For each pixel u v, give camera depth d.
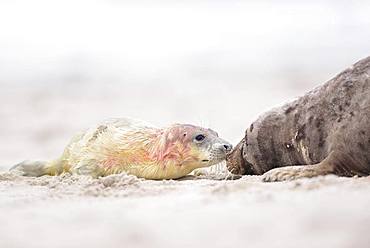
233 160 31.06
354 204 16.89
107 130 31.56
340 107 25.88
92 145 31.31
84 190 24.03
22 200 21.84
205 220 16.22
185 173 31.34
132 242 14.30
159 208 18.48
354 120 25.19
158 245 14.00
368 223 14.72
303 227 14.65
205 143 30.92
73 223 16.72
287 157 28.59
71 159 31.86
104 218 17.27
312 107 27.16
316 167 25.20
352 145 25.25
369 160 25.22
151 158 30.56
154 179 30.77
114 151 30.78
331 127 26.06
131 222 16.41
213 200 19.08
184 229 15.35
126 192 22.92
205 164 31.16
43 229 16.09
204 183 25.88
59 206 19.94
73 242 14.61
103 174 30.88
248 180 25.78
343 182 21.50
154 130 31.28
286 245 13.48
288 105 28.73
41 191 25.42
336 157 25.41
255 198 18.64
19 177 31.58
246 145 30.08
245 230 14.88
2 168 44.47
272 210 16.75
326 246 13.17
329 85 26.66
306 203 17.38
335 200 17.59
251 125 29.94
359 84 25.47
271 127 28.94
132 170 30.64
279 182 23.62
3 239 15.16
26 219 17.55
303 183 21.48
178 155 30.64
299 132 27.56
